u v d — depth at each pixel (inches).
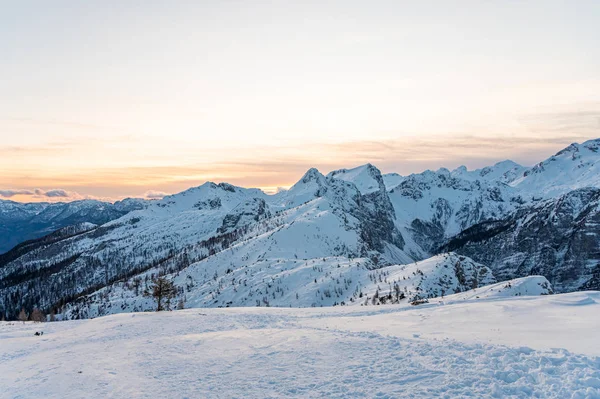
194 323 1867.6
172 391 860.6
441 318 1633.9
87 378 1014.4
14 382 1045.8
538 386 721.6
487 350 928.3
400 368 876.0
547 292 3243.1
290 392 799.1
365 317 1875.0
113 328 1872.5
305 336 1305.4
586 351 885.2
